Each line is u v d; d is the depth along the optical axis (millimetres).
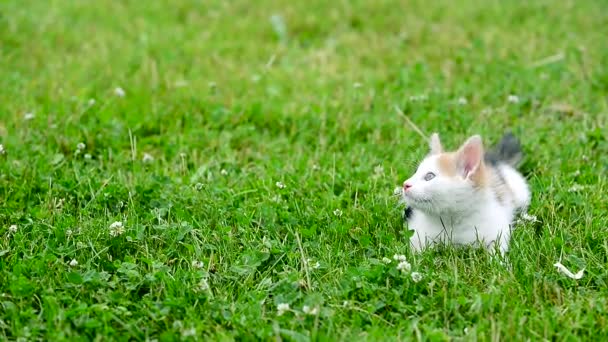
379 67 15016
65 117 12141
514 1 18781
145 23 17344
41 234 8766
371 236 8969
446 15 17938
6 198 9711
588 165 10672
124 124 12031
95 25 17188
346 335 7109
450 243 8695
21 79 13766
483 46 15734
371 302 7578
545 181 10133
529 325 7203
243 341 7102
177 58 15320
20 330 7082
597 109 12555
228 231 8844
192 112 12734
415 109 12773
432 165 8688
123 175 10398
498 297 7539
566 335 7020
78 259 8352
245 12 18516
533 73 14078
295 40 16562
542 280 7840
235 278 8055
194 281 7855
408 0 19031
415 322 7203
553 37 16141
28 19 16938
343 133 12039
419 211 8984
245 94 13625
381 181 10250
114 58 15164
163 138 11727
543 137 11594
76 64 14734
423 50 15758
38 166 10500
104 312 7262
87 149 11406
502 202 9047
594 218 9094
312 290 7797
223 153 11375
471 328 7168
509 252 8391
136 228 8773
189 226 8789
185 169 10734
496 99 13102
